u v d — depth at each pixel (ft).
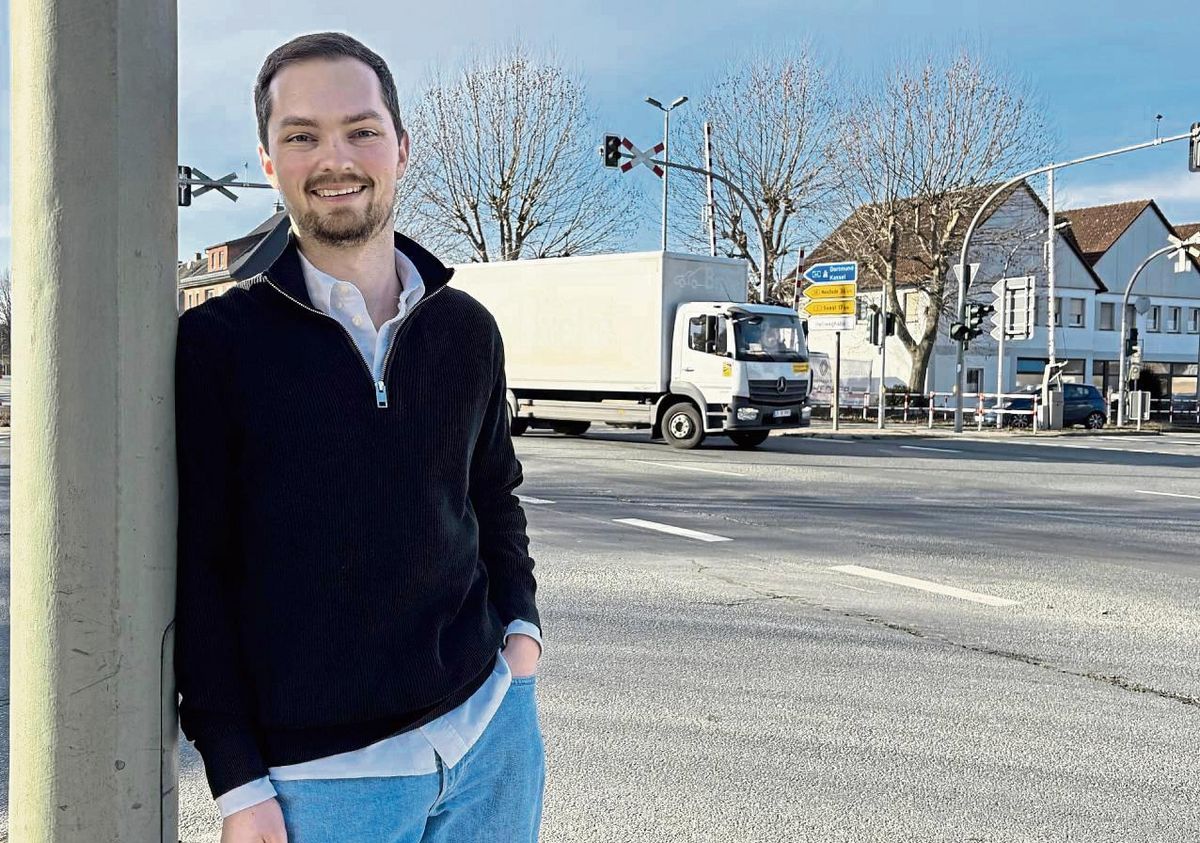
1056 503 41.47
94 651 4.60
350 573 5.27
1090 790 13.25
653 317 66.59
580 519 35.78
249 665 5.26
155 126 4.71
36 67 4.53
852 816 12.41
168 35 4.77
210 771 5.07
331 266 5.77
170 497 4.93
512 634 6.31
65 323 4.54
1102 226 183.01
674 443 67.21
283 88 5.64
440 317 5.78
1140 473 54.49
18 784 4.69
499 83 123.03
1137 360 111.75
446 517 5.58
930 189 117.50
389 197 5.80
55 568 4.57
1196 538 33.32
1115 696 16.97
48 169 4.52
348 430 5.30
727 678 17.70
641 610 22.48
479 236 125.59
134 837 4.73
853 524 35.40
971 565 28.17
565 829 11.96
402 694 5.35
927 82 116.37
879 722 15.62
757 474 51.01
